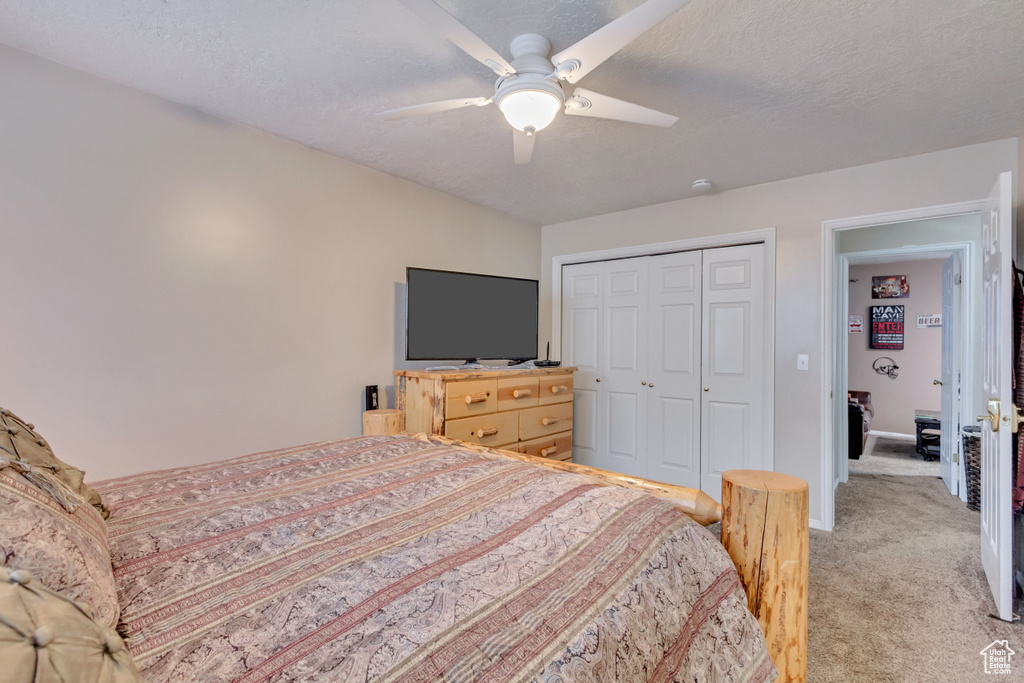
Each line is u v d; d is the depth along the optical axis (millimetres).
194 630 640
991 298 2145
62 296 1842
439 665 594
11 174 1733
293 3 1459
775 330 3047
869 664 1645
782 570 1107
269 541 924
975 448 3191
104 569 674
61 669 434
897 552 2523
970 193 2453
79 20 1559
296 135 2445
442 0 1414
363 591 753
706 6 1425
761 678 959
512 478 1341
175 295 2133
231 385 2316
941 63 1722
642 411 3738
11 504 586
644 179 3018
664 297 3623
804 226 2945
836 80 1846
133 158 2006
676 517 1139
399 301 3080
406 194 3105
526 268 4129
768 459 3059
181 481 1288
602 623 746
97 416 1926
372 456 1581
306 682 544
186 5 1475
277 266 2479
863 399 5727
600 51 1340
